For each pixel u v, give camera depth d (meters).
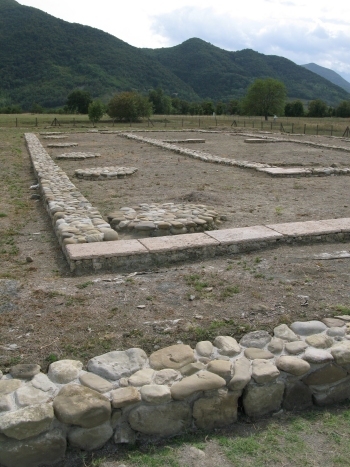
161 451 2.75
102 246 5.55
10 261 5.67
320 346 3.38
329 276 4.99
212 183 11.28
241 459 2.68
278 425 3.02
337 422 3.04
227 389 2.99
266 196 9.70
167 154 17.52
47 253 5.98
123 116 43.75
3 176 12.53
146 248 5.48
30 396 2.77
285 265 5.36
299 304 4.25
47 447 2.64
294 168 12.99
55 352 3.44
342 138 24.39
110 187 10.80
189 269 5.25
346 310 4.10
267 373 3.04
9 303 4.28
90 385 2.88
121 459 2.70
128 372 3.05
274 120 45.94
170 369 3.07
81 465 2.68
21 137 25.27
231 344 3.38
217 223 7.27
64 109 62.78
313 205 8.82
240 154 17.75
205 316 4.02
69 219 6.74
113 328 3.81
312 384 3.23
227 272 5.13
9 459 2.58
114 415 2.78
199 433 2.93
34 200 9.49
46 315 4.04
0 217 7.98
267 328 3.81
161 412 2.85
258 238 6.00
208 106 64.69
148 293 4.53
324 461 2.67
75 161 15.52
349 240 6.50
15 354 3.41
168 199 9.30
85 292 4.55
